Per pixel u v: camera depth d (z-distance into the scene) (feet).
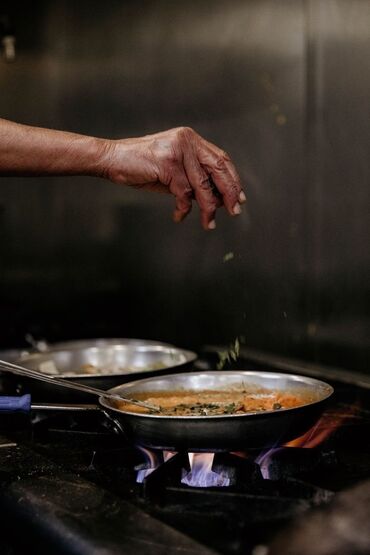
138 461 3.91
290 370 6.05
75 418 4.67
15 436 4.59
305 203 6.46
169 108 8.02
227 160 4.58
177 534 2.97
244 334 7.25
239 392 4.50
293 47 6.45
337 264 6.17
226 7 7.14
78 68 9.14
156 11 8.02
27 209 9.87
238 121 7.16
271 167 6.81
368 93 5.76
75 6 9.04
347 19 5.89
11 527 3.51
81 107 9.20
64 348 6.10
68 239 9.52
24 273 9.93
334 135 6.11
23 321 9.87
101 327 9.25
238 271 7.28
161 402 4.36
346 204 6.04
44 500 3.39
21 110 9.82
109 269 9.05
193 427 3.50
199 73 7.58
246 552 2.80
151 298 8.50
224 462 3.59
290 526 2.96
